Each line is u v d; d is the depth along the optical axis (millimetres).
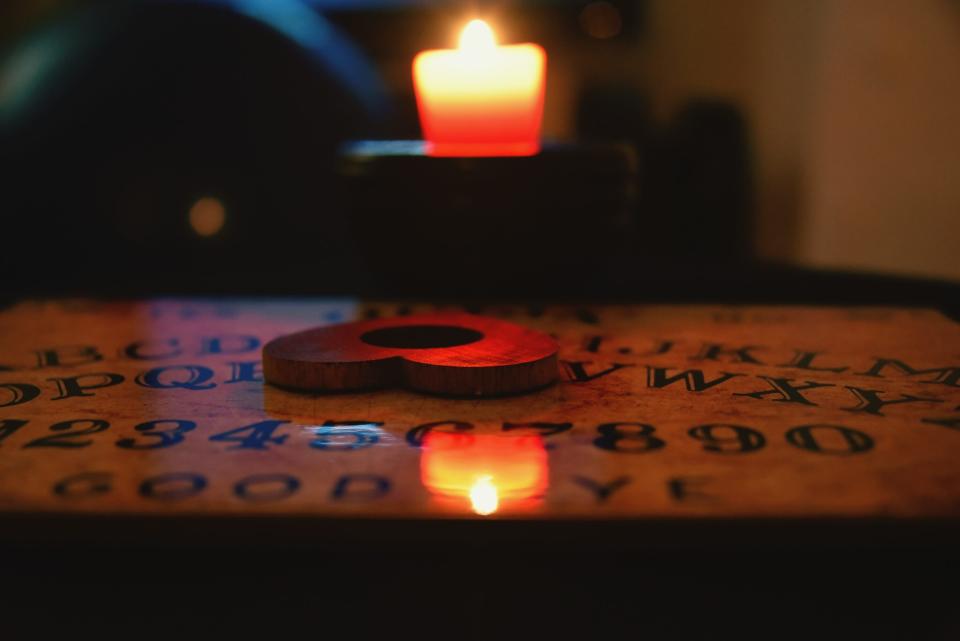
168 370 582
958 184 1073
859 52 1068
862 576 446
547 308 685
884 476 468
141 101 826
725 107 1082
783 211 1102
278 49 857
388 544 446
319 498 456
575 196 663
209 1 856
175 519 448
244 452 490
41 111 817
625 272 844
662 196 1096
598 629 447
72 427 514
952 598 444
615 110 1080
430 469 475
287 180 861
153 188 837
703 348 607
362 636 448
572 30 1051
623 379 562
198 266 855
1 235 830
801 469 473
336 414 525
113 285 823
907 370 572
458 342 590
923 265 1101
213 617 452
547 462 479
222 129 841
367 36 1062
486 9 1050
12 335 639
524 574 448
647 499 454
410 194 660
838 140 1088
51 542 454
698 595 448
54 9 936
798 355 595
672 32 1062
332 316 671
